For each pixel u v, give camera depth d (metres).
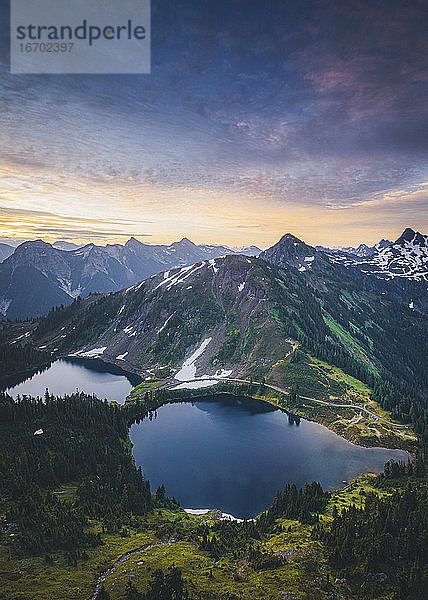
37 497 109.12
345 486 133.75
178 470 147.12
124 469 139.38
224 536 98.62
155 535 99.88
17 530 91.50
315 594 70.81
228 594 70.00
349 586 73.06
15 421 157.62
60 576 74.81
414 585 68.75
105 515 108.25
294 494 115.81
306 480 139.12
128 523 106.12
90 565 80.50
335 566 79.44
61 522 97.00
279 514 112.38
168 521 109.81
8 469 121.00
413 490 107.06
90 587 71.25
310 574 77.31
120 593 68.62
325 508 110.94
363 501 114.88
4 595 66.88
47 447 143.25
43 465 127.31
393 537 82.31
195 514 118.38
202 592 70.56
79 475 131.88
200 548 93.00
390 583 71.56
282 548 88.19
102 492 120.88
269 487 135.00
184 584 72.81
